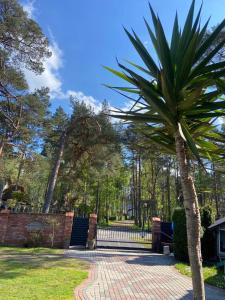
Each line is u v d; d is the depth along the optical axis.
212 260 13.30
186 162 2.64
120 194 49.56
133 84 3.10
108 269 9.80
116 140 21.52
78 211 33.06
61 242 14.80
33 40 16.16
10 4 15.01
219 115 2.75
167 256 13.91
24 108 19.72
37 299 5.70
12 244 14.72
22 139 21.48
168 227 16.39
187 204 2.52
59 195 30.16
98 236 20.23
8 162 23.02
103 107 21.89
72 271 8.88
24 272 8.23
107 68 3.33
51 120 23.03
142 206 39.03
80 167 24.41
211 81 2.72
